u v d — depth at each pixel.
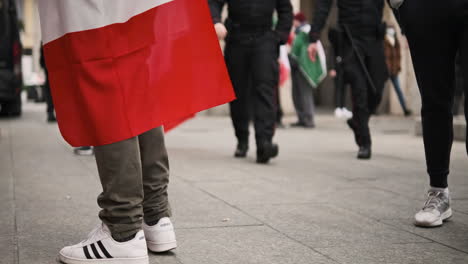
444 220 3.55
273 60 6.00
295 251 2.92
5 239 3.08
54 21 2.56
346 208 3.92
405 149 7.32
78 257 2.66
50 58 2.58
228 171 5.49
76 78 2.52
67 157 6.34
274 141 8.32
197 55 2.67
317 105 19.19
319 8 6.51
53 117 11.41
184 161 6.16
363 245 3.03
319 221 3.55
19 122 11.41
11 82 12.42
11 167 5.59
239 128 6.50
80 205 3.92
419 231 3.31
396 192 4.48
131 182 2.60
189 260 2.76
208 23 2.70
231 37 6.12
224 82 2.70
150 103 2.57
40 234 3.19
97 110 2.52
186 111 2.64
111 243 2.64
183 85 2.64
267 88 5.95
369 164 5.99
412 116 13.13
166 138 8.62
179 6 2.65
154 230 2.84
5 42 12.32
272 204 4.03
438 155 3.43
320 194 4.39
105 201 2.63
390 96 14.00
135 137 2.60
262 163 6.02
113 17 2.52
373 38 6.29
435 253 2.89
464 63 3.02
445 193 3.50
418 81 3.37
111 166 2.58
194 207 3.91
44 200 4.07
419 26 3.22
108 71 2.51
